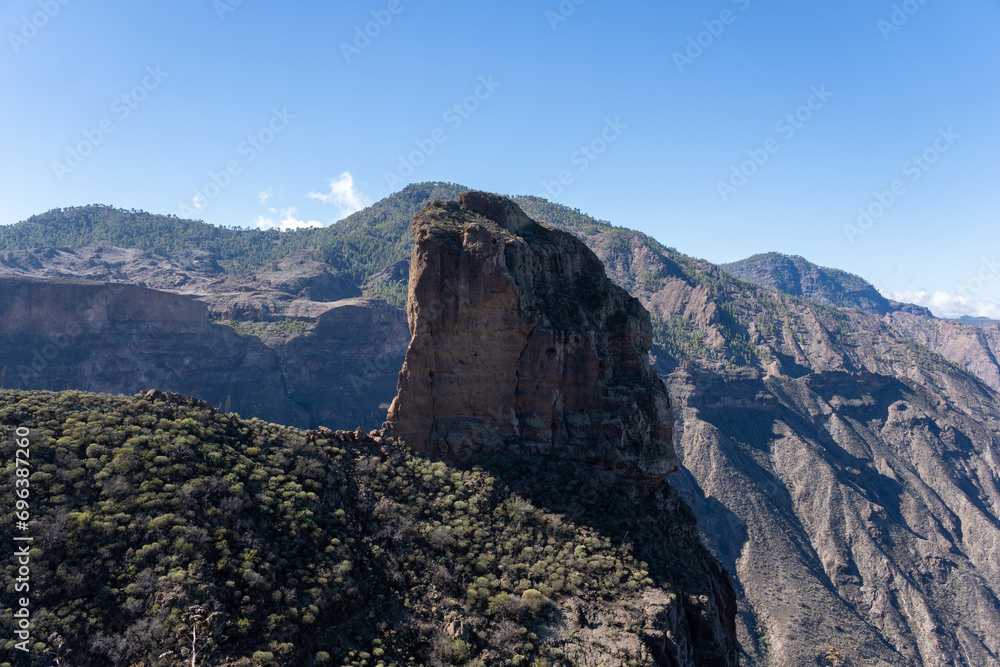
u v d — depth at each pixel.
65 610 39.53
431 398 65.25
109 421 54.25
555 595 52.88
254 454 57.97
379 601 50.34
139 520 45.91
